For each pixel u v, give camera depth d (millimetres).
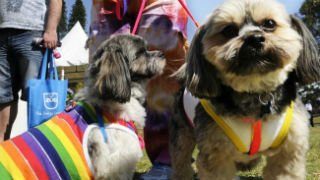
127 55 529
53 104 618
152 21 642
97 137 488
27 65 667
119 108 511
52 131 479
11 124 726
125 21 667
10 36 664
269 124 457
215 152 476
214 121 472
